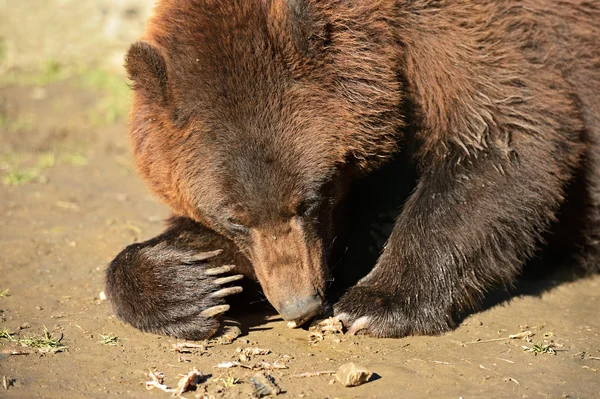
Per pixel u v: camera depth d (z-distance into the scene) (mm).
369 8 9781
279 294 9562
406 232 10414
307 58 9359
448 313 10234
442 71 10203
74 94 22312
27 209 14977
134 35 23375
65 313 10602
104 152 18688
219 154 9289
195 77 9320
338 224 10672
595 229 11992
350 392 8414
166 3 10039
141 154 10133
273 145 9227
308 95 9359
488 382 8734
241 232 9820
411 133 10555
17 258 12555
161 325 9891
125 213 15016
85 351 9422
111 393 8352
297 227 9586
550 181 10328
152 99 9547
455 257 10234
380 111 9711
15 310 10648
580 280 12266
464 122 10273
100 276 12016
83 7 25391
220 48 9328
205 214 9820
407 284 10219
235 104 9234
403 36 10117
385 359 9305
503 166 10211
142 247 10633
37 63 24328
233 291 9961
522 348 9672
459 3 10328
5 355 9203
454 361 9289
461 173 10328
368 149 9812
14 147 18609
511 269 10570
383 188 11258
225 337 9805
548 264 12445
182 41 9500
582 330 10250
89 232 13875
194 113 9320
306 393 8367
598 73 11391
